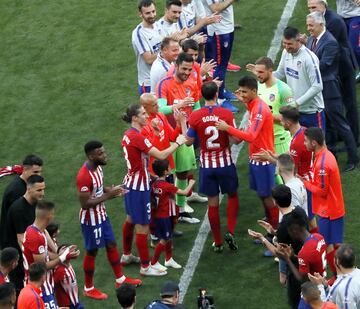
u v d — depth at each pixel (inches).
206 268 1296.8
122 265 1321.4
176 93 1378.0
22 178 1226.6
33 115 1638.8
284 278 1206.9
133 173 1266.0
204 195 1427.2
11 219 1200.2
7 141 1583.4
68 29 1834.4
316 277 1054.4
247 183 1454.2
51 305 1146.7
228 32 1595.7
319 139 1197.1
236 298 1237.7
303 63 1370.6
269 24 1798.7
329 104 1433.3
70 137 1581.0
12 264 1101.1
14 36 1833.2
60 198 1456.7
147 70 1528.1
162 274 1290.6
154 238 1343.5
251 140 1274.6
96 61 1749.5
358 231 1333.7
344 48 1461.6
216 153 1283.2
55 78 1720.0
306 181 1221.7
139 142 1252.5
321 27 1414.9
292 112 1256.2
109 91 1673.2
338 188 1213.1
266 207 1322.6
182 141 1284.4
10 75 1739.7
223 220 1390.3
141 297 1255.5
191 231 1371.8
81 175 1221.1
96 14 1863.9
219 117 1269.7
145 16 1499.8
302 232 1086.4
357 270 1051.9
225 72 1622.8
